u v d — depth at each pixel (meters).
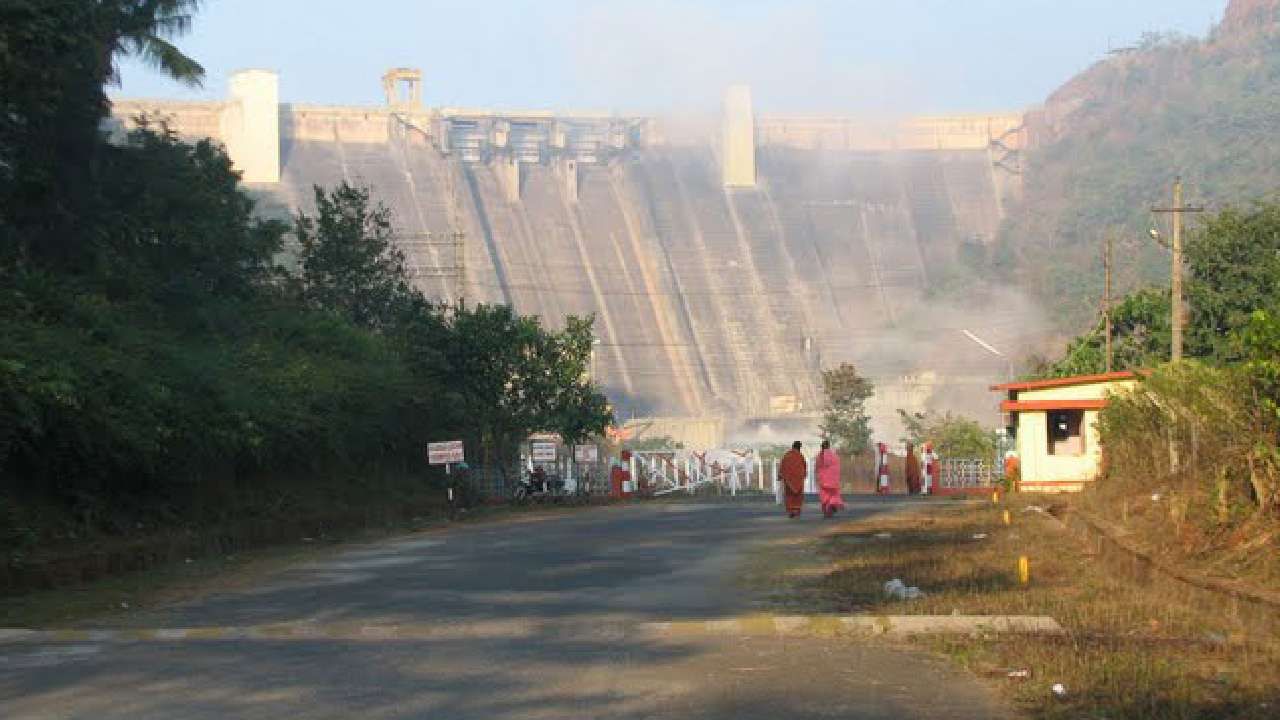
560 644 14.89
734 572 22.78
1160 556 20.98
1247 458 20.98
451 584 21.86
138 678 13.01
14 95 31.09
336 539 34.97
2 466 24.56
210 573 25.05
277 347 45.25
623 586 20.97
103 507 27.36
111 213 40.78
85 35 33.53
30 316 30.17
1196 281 63.34
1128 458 37.12
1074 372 73.19
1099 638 14.07
